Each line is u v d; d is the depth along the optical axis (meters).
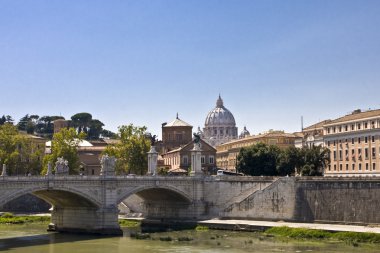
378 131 153.75
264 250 89.12
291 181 123.25
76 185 107.06
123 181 115.94
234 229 117.31
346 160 166.25
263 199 125.44
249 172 158.62
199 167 134.25
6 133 164.25
